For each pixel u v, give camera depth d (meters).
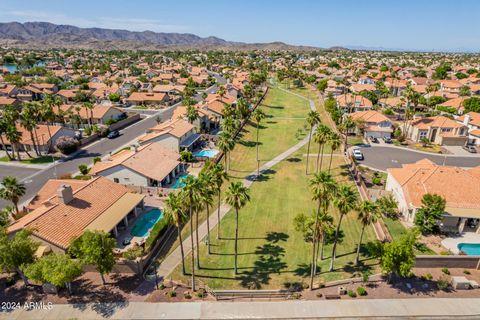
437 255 45.47
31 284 39.72
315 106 146.38
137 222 54.62
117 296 38.28
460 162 80.88
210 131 106.75
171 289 39.72
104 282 40.28
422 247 48.00
